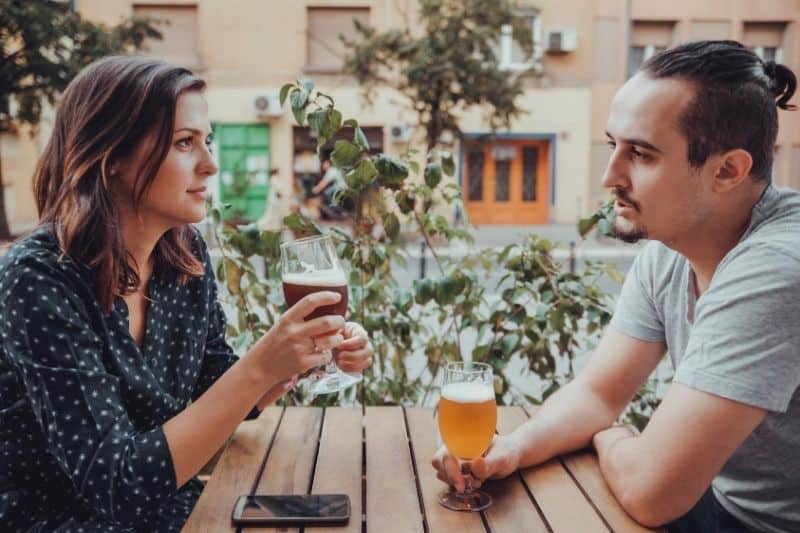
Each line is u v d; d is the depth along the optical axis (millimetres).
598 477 1406
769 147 1313
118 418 1242
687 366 1267
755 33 16812
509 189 17391
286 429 1662
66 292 1271
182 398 1557
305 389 2451
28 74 11656
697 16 16734
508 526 1208
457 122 13484
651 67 1324
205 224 2420
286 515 1219
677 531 1510
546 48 16594
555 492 1341
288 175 16781
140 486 1183
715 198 1318
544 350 2422
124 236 1405
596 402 1572
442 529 1194
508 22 11688
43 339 1234
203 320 1610
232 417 1243
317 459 1485
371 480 1382
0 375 1309
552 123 16969
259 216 16781
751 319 1219
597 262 2516
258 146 16766
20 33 11281
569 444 1502
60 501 1381
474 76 11570
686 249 1410
